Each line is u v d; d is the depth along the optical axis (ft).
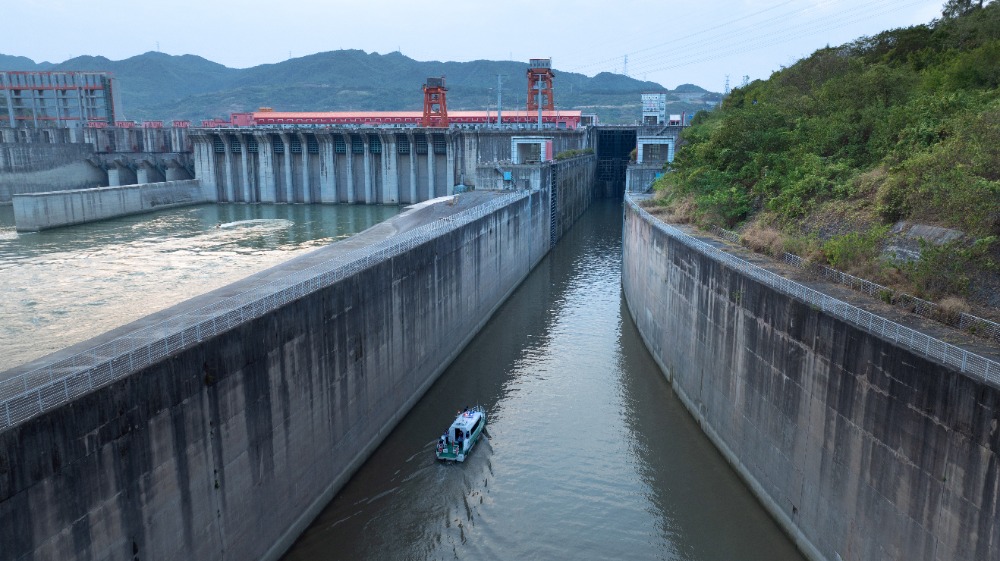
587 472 119.85
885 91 195.42
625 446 129.59
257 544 92.38
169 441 75.72
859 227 125.39
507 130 431.84
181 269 240.73
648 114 563.89
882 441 77.05
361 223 369.91
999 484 61.57
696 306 139.64
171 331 90.89
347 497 112.88
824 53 274.77
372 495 113.19
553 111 531.91
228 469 85.87
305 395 103.09
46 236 317.01
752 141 195.52
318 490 107.96
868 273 107.86
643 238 199.72
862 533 81.30
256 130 457.68
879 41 280.10
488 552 97.96
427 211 254.68
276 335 94.73
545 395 154.20
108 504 68.23
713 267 128.77
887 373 75.72
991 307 88.43
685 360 148.05
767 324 104.58
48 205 335.67
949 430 67.26
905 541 73.92
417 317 150.30
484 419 138.72
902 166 127.75
